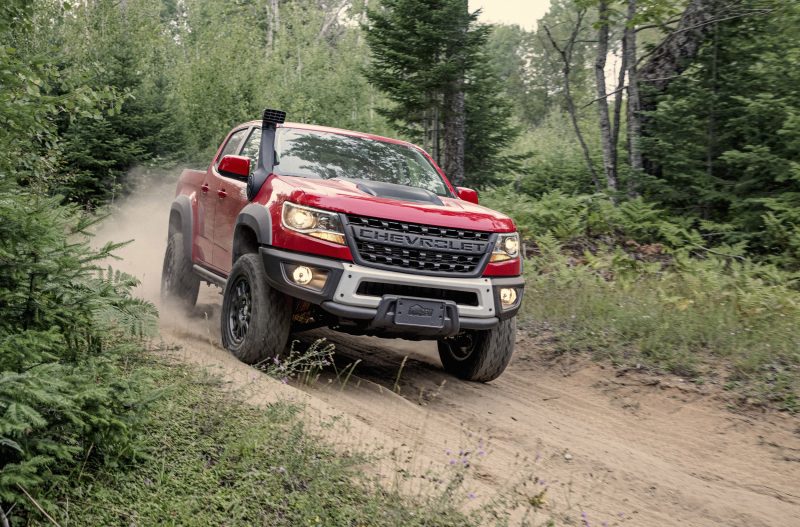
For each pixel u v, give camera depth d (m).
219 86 20.58
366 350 6.77
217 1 33.75
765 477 4.52
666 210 11.70
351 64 32.91
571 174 15.22
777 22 11.49
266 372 5.07
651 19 12.32
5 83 4.06
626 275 9.29
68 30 14.73
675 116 11.55
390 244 4.88
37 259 3.10
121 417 2.97
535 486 3.90
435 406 5.17
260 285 5.06
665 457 4.77
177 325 6.44
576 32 13.77
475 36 15.86
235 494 2.88
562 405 5.67
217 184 6.54
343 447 3.62
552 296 8.35
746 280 8.18
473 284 5.08
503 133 18.45
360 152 6.17
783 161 10.24
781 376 5.83
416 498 3.20
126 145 14.65
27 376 2.49
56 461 2.82
